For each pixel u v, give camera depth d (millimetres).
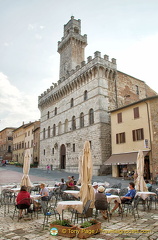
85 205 9352
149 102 30109
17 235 7945
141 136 30469
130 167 31297
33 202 11422
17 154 87312
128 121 33156
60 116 52938
